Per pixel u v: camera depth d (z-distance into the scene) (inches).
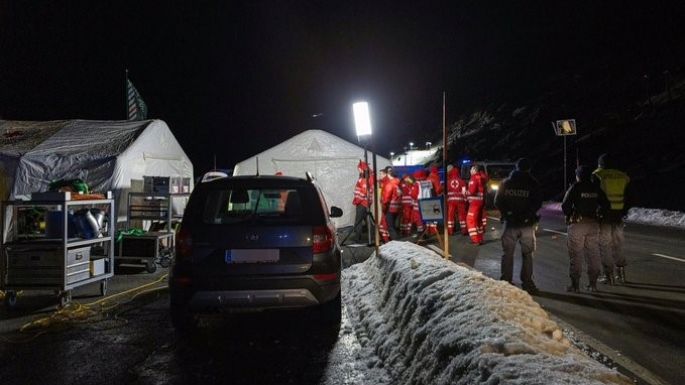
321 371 186.1
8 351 212.7
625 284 327.3
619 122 2062.0
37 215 322.0
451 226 609.3
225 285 214.5
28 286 286.8
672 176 1254.9
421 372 157.3
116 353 209.5
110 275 327.9
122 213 491.8
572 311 260.4
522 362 124.0
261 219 224.8
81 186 375.2
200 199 227.3
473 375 127.3
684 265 394.6
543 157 2000.5
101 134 539.8
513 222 302.4
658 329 228.1
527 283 303.0
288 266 216.7
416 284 214.1
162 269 429.4
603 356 192.7
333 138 639.1
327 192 630.5
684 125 1691.7
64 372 188.2
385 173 531.8
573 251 304.5
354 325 242.7
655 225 727.1
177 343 222.2
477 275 209.0
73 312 270.5
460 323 160.6
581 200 300.7
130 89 735.1
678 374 174.7
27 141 520.4
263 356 203.8
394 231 530.9
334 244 231.6
